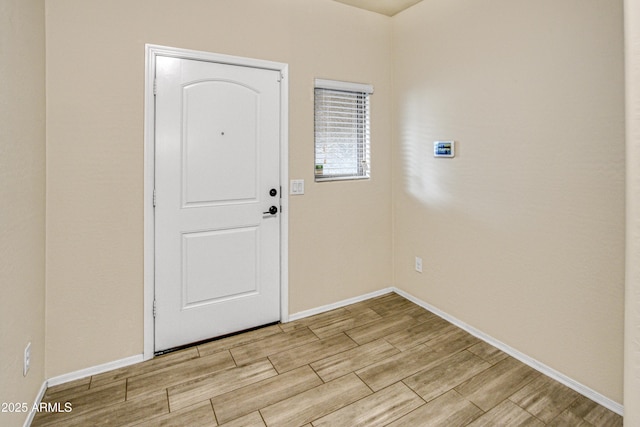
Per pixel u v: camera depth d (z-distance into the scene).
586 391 1.92
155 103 2.23
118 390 1.99
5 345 1.42
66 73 1.96
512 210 2.26
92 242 2.09
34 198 1.76
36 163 1.78
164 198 2.30
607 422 1.73
